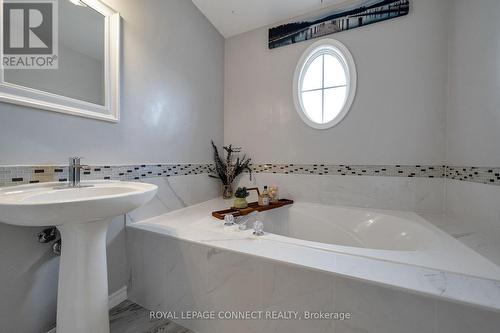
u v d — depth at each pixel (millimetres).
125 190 1072
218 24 2232
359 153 1851
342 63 1927
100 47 1236
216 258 1048
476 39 1282
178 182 1815
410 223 1430
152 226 1357
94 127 1212
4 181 889
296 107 2076
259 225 1209
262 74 2260
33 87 976
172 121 1750
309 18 2014
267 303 931
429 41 1610
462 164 1408
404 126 1699
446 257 915
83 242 879
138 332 1126
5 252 910
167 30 1692
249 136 2340
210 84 2227
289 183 2137
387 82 1736
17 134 926
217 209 1845
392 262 879
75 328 875
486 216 1194
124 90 1369
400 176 1724
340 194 1925
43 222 692
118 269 1339
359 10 1805
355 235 1696
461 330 653
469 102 1341
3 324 905
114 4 1304
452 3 1525
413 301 702
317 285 833
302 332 866
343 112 1879
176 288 1182
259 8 1999
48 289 1043
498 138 1111
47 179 1021
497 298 652
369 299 758
